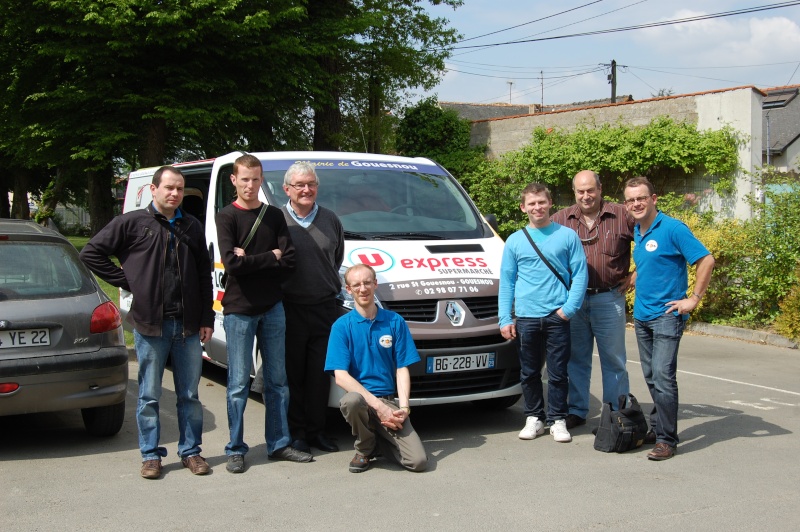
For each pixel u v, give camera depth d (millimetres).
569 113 16578
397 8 21781
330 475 5039
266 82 18484
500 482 4879
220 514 4332
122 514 4328
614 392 6086
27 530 4090
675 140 14492
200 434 5184
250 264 4965
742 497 4590
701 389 7742
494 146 18016
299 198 5477
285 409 5352
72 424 6328
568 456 5453
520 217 16969
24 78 18734
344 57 21031
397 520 4242
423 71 22125
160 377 5004
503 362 5902
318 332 5496
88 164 19359
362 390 5148
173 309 4938
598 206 6020
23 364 5137
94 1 16234
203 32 17141
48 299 5363
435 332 5672
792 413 6746
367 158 7523
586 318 6105
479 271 6227
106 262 4895
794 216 10703
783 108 32344
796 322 10180
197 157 20766
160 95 17453
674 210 13484
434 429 6223
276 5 18109
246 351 5121
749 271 11016
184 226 5016
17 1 17172
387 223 6656
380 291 5750
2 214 40844
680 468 5164
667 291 5449
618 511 4363
